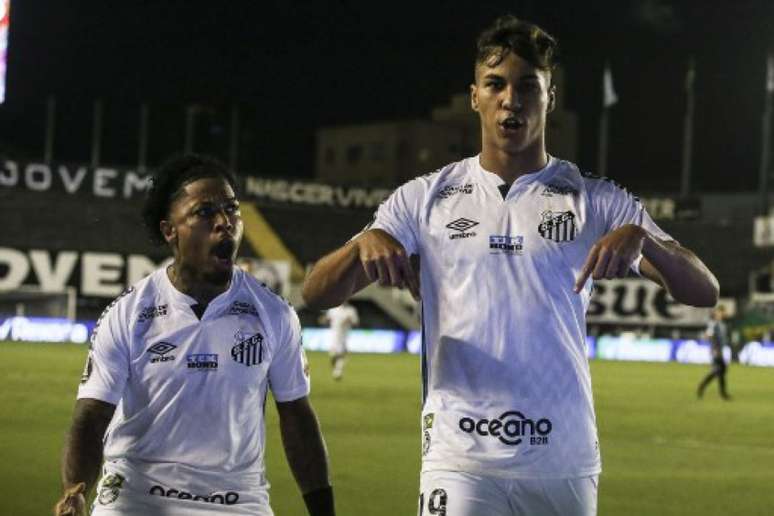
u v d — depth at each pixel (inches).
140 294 366.0
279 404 382.9
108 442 368.2
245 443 366.0
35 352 2684.5
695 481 993.5
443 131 5541.3
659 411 1716.3
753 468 1094.4
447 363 352.8
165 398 358.0
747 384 2503.7
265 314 369.7
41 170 4033.0
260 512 366.9
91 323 3545.8
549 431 346.6
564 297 349.7
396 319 4165.8
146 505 357.4
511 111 345.1
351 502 829.2
